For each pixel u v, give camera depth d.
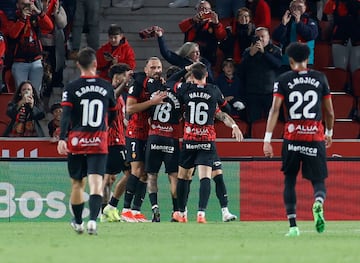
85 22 67.81
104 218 51.38
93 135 36.16
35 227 45.56
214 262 26.61
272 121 37.66
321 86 37.16
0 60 62.03
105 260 27.08
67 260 27.08
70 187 52.66
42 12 62.84
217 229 43.88
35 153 58.41
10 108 59.72
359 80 68.50
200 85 48.38
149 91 49.66
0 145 58.16
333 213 54.53
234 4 67.44
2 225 47.75
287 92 37.16
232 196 53.91
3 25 63.75
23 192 52.47
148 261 26.78
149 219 53.75
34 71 63.22
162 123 49.94
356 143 59.84
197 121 48.41
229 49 65.50
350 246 32.88
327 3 69.62
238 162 53.94
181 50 56.47
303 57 37.34
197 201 53.72
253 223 49.88
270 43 62.56
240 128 62.62
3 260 27.19
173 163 50.69
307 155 37.06
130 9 72.56
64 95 36.06
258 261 26.92
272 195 54.09
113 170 50.97
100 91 36.22
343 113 66.44
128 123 51.03
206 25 64.38
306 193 54.38
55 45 66.62
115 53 62.78
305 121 37.00
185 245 33.09
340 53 69.44
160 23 72.31
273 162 54.16
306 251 30.66
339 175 54.53
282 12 69.69
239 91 63.22
